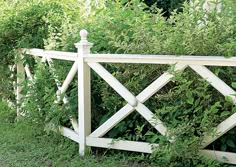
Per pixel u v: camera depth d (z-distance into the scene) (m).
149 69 5.35
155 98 5.33
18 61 7.00
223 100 5.03
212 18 5.30
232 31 5.17
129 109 5.26
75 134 5.72
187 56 4.90
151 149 5.19
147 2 10.66
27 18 7.11
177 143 4.96
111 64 5.50
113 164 5.26
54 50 6.29
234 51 4.93
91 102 5.72
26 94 6.52
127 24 5.87
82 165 5.25
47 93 6.04
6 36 7.05
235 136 5.09
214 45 5.02
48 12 7.11
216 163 4.91
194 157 5.00
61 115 5.86
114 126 5.48
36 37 6.94
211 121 4.90
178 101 5.15
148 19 5.73
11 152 5.73
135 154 5.45
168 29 5.40
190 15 5.29
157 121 5.13
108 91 5.59
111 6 6.49
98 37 5.91
